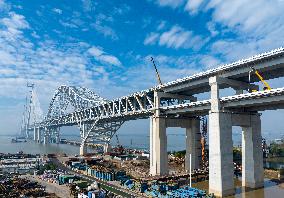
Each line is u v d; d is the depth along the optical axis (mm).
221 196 68062
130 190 75062
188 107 88125
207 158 125625
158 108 98812
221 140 71188
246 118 78812
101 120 169000
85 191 67688
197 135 106000
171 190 69000
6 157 153750
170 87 98188
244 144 80625
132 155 165125
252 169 78125
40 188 74125
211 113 73938
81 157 153875
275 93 63281
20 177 92375
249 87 82938
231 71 75938
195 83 87375
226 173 70500
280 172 102750
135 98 118062
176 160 138500
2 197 62875
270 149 195250
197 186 81812
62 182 82750
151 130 100250
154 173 95438
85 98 189000
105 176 91062
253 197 68188
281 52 63688
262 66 69062
